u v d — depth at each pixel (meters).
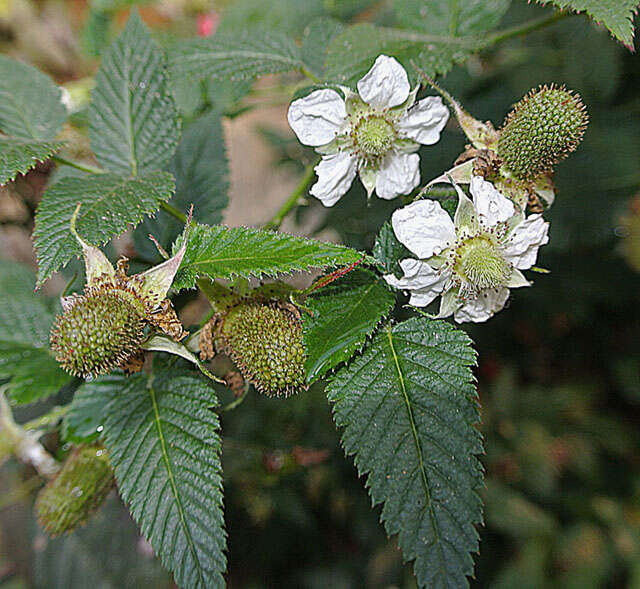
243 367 0.29
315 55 0.34
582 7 0.29
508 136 0.30
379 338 0.30
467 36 0.33
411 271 0.30
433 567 0.28
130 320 0.28
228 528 0.46
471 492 0.28
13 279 0.35
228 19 0.40
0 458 0.34
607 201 0.40
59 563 0.40
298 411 0.42
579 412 0.57
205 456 0.30
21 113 0.33
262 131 0.50
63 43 0.52
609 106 0.42
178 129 0.32
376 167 0.31
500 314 0.54
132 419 0.30
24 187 0.37
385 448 0.29
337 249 0.28
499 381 0.57
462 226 0.30
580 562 0.51
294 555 0.52
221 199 0.35
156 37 0.41
